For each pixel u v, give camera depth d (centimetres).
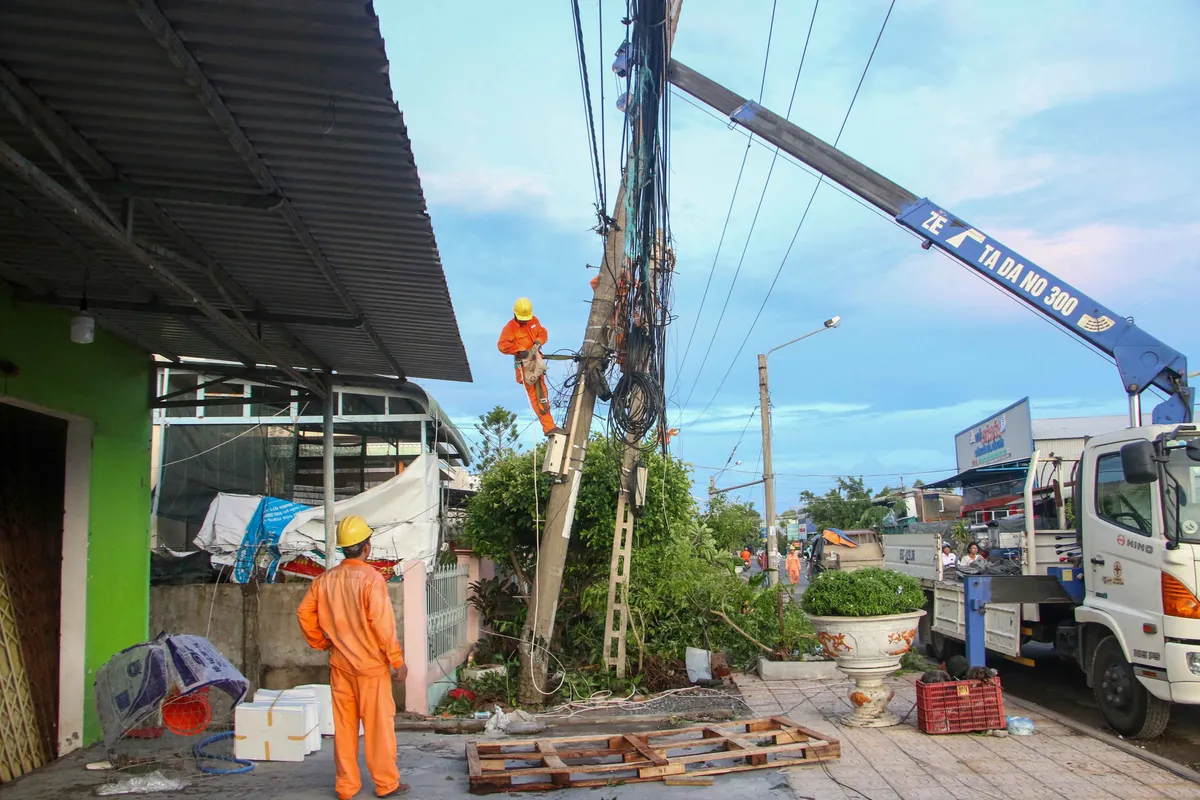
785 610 1365
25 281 652
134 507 848
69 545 748
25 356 670
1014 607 1023
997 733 804
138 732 727
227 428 1328
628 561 1174
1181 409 927
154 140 448
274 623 1013
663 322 980
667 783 642
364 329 805
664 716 936
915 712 908
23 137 427
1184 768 682
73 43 359
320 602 609
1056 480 1132
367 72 385
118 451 819
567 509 1060
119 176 489
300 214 543
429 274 653
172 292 695
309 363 945
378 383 1185
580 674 1129
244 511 1145
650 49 778
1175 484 773
